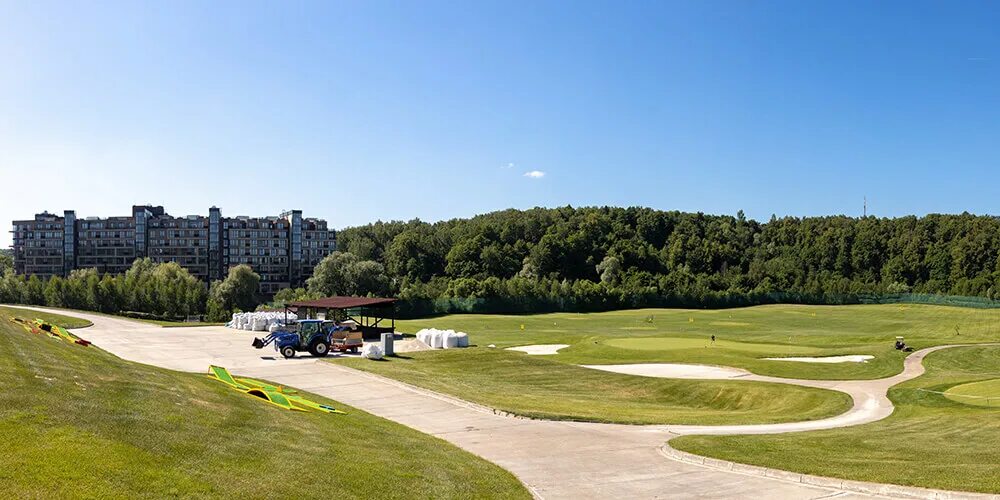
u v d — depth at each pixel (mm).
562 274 163875
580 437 20281
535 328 77500
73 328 57438
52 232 163625
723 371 38188
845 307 122000
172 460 11156
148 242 165750
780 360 41406
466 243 167625
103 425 12133
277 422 16875
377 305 52000
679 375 37062
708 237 183875
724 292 137500
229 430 14469
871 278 163750
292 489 10977
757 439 19078
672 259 172500
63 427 11352
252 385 26594
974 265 149750
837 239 171375
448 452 16891
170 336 51594
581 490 14109
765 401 29562
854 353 43844
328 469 12680
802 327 80375
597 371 37500
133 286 98625
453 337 46344
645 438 20219
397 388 29688
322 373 33688
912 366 38500
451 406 25766
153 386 17406
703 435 20188
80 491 8938
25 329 26094
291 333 40438
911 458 15719
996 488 12453
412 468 14133
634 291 132000
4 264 171500
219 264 167125
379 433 18594
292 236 173875
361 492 11680
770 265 168750
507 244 172125
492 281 126688
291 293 121625
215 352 41688
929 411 25719
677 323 88062
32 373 14844
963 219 165125
